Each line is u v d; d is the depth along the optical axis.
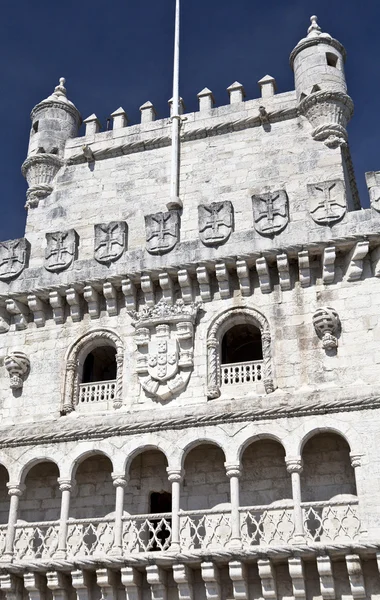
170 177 32.41
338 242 27.00
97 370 33.47
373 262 26.98
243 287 27.98
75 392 28.67
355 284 26.97
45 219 33.09
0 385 29.52
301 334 26.86
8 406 28.98
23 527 26.75
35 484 28.70
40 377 29.19
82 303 29.91
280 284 27.70
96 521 26.25
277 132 31.86
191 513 25.25
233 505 24.88
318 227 27.53
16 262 30.91
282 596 24.31
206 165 32.19
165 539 26.61
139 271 28.80
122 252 29.62
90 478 28.31
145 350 28.23
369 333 26.14
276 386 26.28
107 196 32.91
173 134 32.84
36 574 25.91
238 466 25.27
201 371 27.38
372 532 23.38
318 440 26.45
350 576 23.31
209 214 29.08
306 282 27.47
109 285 29.17
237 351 33.09
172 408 26.81
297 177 30.66
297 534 23.92
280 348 26.84
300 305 27.28
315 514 24.22
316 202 28.00
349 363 25.92
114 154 33.84
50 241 30.81
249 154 31.80
